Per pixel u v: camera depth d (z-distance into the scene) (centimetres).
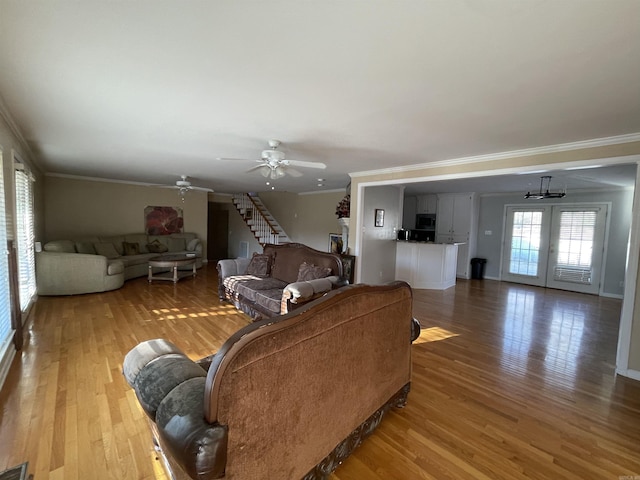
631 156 282
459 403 235
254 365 115
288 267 478
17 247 331
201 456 100
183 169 554
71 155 441
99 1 124
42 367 267
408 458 178
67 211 665
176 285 613
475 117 248
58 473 158
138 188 764
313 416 145
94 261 527
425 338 369
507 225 765
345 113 247
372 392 188
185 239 815
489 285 712
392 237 663
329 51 159
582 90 196
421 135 301
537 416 221
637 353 280
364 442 190
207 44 156
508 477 166
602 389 261
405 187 705
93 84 204
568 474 169
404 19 131
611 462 179
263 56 166
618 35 138
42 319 391
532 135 293
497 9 123
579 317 471
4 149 282
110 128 304
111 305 461
